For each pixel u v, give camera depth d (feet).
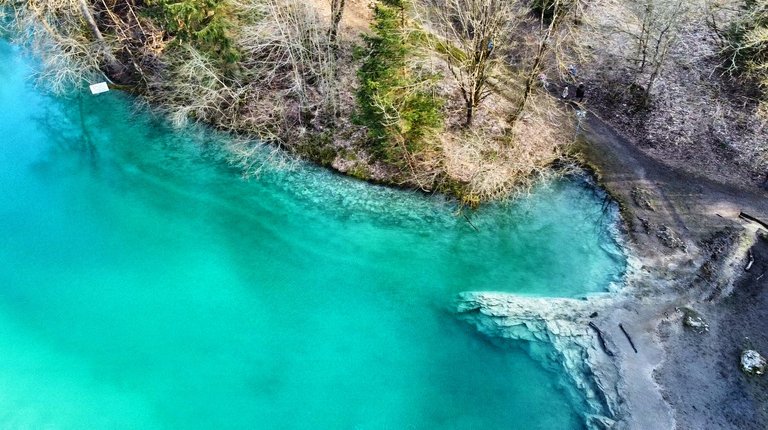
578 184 96.37
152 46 108.68
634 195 93.09
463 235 91.15
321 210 95.71
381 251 89.92
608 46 113.70
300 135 103.40
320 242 91.66
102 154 104.99
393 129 87.66
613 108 105.60
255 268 88.94
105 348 80.74
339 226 93.45
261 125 104.17
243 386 76.48
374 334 81.05
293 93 106.52
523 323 79.41
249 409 74.33
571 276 84.84
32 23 107.65
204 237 93.09
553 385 74.33
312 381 76.74
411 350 79.25
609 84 108.78
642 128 102.22
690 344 75.72
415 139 91.30
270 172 101.09
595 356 75.25
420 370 77.25
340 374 77.25
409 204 95.09
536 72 93.35
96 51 109.60
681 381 72.43
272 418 73.41
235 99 102.37
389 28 79.97
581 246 88.58
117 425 73.31
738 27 99.96
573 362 75.31
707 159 96.68
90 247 92.27
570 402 72.69
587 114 105.09
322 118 103.91
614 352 75.31
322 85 101.40
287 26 95.86
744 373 72.64
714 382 72.13
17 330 82.94
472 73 88.79
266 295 85.76
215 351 79.92
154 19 101.91
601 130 102.68
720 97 103.19
